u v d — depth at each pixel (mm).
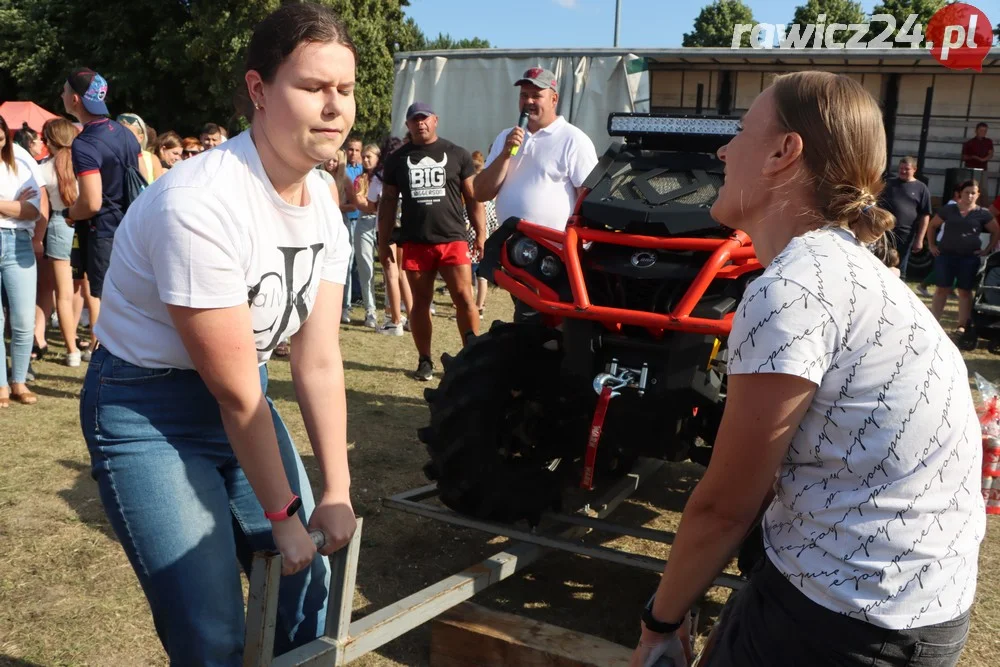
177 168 1756
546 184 4852
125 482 1806
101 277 5566
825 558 1338
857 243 1396
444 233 5945
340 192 8203
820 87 1394
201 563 1805
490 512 3275
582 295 3135
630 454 3455
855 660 1323
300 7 1716
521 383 3412
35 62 28625
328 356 2080
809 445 1328
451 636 2754
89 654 2795
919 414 1286
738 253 3088
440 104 12039
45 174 6055
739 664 1441
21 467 4344
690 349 3049
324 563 2242
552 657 2617
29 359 5473
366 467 4602
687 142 3738
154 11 27047
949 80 12836
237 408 1752
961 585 1349
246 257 1761
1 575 3244
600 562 3658
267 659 1851
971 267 9289
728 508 1356
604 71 11328
